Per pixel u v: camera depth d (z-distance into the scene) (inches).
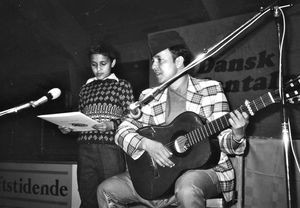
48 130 236.5
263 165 101.1
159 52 87.1
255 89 144.9
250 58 147.6
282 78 68.4
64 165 150.0
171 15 212.5
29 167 161.9
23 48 260.4
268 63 143.5
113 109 106.2
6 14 230.7
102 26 231.6
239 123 70.5
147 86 219.8
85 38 237.5
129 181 85.0
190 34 161.8
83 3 214.5
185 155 77.3
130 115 91.3
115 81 110.2
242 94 147.3
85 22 231.0
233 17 154.1
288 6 72.2
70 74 248.4
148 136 83.1
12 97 276.1
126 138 83.5
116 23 227.3
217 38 155.4
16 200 163.9
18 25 239.0
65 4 216.2
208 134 75.7
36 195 157.1
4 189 169.3
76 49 238.5
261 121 141.6
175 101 89.0
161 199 80.9
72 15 226.2
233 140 73.9
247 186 102.2
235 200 89.4
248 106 71.1
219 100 83.4
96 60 111.0
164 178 78.2
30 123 244.4
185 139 77.9
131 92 110.4
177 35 90.6
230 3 185.0
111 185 82.7
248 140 104.7
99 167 103.8
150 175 80.3
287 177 65.1
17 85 277.1
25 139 243.4
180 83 88.2
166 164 76.8
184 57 88.7
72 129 102.9
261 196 100.0
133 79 225.5
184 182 71.4
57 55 251.9
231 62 151.2
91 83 113.3
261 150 102.1
